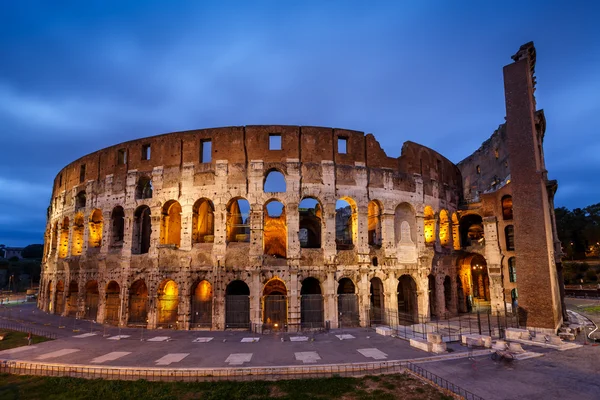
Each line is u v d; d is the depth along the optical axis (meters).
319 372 29.58
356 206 49.94
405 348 36.06
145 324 48.59
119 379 29.09
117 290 54.00
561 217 122.88
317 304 47.34
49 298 68.00
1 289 132.62
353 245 51.28
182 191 49.59
